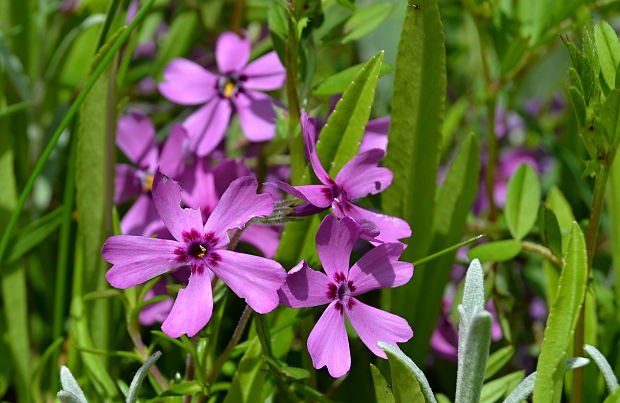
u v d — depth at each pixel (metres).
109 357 0.24
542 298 0.27
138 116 0.26
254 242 0.24
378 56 0.21
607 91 0.21
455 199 0.24
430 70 0.22
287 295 0.19
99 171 0.24
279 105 0.25
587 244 0.21
